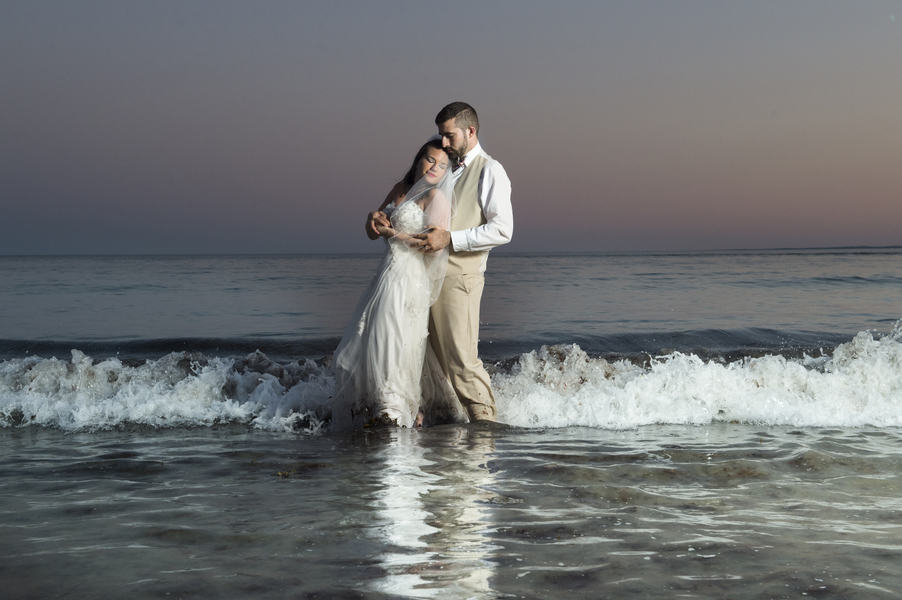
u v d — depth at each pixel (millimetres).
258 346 9195
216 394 4852
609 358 7137
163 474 3137
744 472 3162
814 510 2596
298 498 2725
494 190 4379
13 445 3824
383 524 2391
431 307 4480
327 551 2127
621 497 2750
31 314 14078
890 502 2713
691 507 2623
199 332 11211
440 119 4410
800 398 4855
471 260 4418
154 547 2166
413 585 1861
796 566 2006
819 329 10938
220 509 2576
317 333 11195
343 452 3592
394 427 4230
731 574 1943
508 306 16344
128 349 9148
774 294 19625
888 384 5043
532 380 5441
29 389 4965
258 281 30516
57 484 2971
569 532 2309
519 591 1820
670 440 3906
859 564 2023
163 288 24203
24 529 2352
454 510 2559
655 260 84438
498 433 4113
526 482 2969
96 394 5016
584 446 3732
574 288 23484
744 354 7406
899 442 3842
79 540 2234
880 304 15812
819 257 88250
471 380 4473
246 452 3607
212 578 1912
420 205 4379
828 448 3674
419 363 4363
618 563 2025
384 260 4371
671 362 5246
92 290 22547
